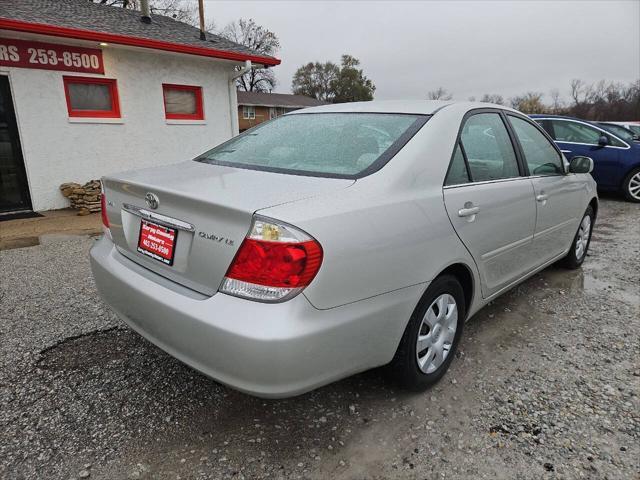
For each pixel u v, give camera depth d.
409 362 2.26
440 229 2.25
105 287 2.38
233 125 9.86
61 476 1.85
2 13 6.80
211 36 10.22
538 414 2.29
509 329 3.22
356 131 2.52
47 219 6.77
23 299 3.59
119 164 8.23
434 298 2.33
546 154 3.57
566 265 4.41
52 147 7.39
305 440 2.09
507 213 2.83
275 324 1.65
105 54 7.71
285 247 1.66
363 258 1.87
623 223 6.87
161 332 1.98
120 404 2.31
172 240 2.02
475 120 2.80
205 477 1.87
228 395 2.41
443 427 2.19
